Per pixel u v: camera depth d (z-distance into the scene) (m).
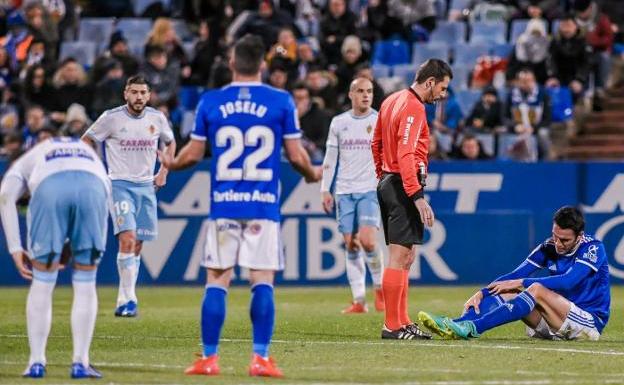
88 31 82.00
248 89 28.52
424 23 79.50
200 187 62.12
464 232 62.47
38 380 27.55
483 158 65.56
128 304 45.41
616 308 48.72
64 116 69.06
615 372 29.45
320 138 65.06
